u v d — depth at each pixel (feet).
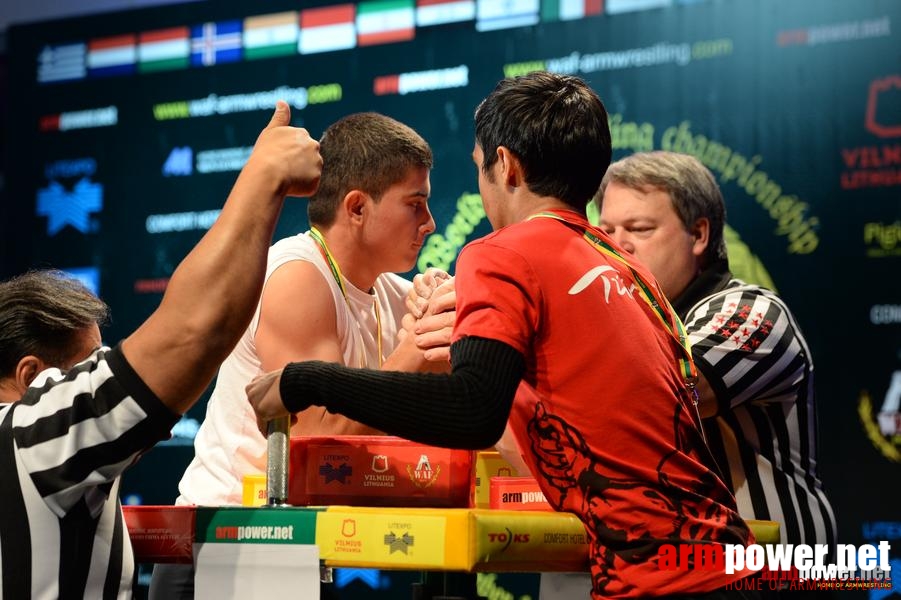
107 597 5.03
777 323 6.82
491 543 4.42
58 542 4.81
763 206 13.70
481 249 4.87
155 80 17.01
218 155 16.57
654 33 14.39
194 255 4.69
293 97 16.15
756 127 13.80
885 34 13.29
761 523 5.63
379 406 4.49
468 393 4.44
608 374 4.77
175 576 7.31
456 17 15.38
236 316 4.69
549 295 4.78
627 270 5.22
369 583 14.52
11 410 4.90
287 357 6.71
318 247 7.17
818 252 13.42
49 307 5.61
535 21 14.98
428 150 7.36
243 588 4.87
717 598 4.59
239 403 7.11
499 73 15.11
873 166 13.24
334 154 7.22
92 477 4.73
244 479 5.78
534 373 4.81
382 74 15.69
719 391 6.56
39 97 17.62
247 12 16.56
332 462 5.29
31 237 17.44
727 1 14.07
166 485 15.74
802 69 13.65
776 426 6.93
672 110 14.23
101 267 17.03
